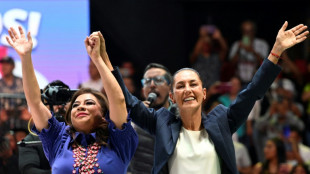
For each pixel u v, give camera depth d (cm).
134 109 622
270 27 1645
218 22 1633
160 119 624
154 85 812
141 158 752
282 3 1647
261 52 1561
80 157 598
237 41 1573
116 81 601
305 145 1368
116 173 597
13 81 1278
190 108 611
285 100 1370
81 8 1377
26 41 609
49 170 707
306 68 1560
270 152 1166
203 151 602
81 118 616
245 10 1642
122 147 608
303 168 1131
